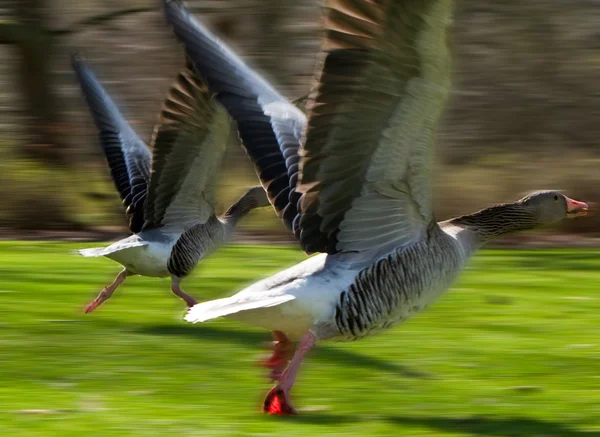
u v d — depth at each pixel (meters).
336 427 9.30
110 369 11.48
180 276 14.34
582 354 12.73
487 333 13.93
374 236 9.55
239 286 17.47
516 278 18.64
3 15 27.08
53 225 25.42
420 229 9.68
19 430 9.14
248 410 9.86
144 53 27.67
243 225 24.78
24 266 18.95
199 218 14.46
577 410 10.17
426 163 9.11
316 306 9.31
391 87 8.40
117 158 15.11
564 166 26.19
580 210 10.60
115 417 9.58
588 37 26.58
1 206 25.45
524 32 26.44
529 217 10.54
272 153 10.80
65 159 27.33
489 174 25.95
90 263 19.55
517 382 11.34
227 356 12.20
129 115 27.48
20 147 27.62
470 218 10.53
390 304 9.51
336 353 12.57
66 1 27.53
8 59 28.20
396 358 12.40
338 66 8.20
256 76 11.29
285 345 10.39
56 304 15.35
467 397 10.63
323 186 9.13
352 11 7.91
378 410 10.06
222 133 13.49
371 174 9.16
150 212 14.15
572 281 18.34
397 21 7.86
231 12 26.44
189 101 13.12
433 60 8.09
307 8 26.48
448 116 26.33
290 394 10.59
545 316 15.20
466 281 18.22
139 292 16.59
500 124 26.58
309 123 8.56
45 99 27.52
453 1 7.69
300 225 9.45
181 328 13.77
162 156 13.55
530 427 9.50
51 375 11.18
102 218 25.81
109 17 26.67
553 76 26.62
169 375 11.27
